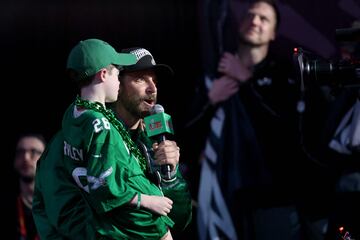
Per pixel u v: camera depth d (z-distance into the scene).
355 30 7.83
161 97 11.65
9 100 12.15
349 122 10.80
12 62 12.02
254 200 11.41
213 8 11.55
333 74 8.12
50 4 11.94
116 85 7.47
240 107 11.45
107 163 7.04
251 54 11.41
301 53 8.18
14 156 12.34
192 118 11.60
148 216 7.22
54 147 7.46
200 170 11.56
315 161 11.15
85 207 7.26
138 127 8.03
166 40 11.77
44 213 7.60
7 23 11.93
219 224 11.48
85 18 11.90
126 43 11.84
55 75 12.12
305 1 11.31
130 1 11.83
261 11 11.34
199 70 11.66
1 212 11.77
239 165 11.44
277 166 11.35
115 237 7.16
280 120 11.31
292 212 11.31
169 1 11.75
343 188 10.73
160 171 7.73
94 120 7.15
